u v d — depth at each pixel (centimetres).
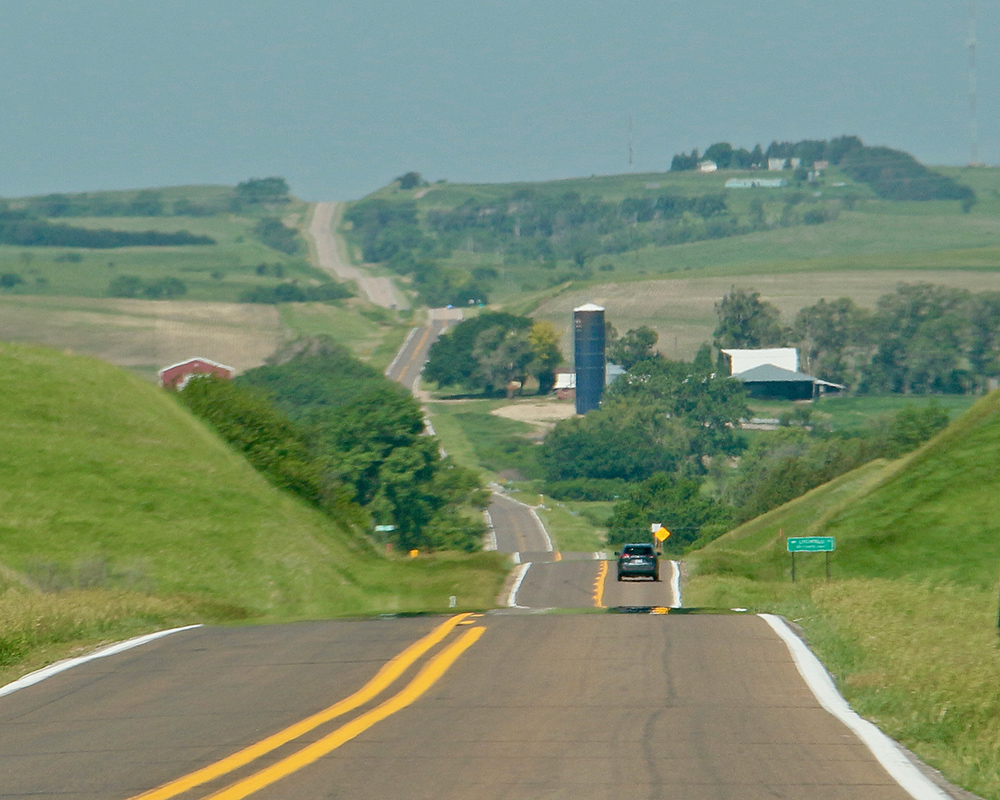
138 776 3388
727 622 6588
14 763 3662
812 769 3341
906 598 8381
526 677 4856
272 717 4184
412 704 4338
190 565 13550
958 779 3269
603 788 3122
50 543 13200
